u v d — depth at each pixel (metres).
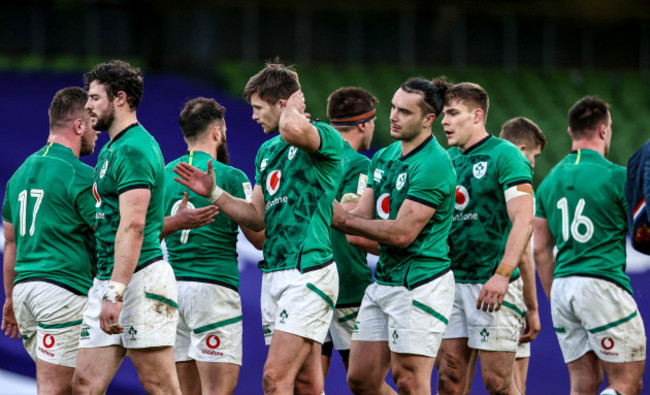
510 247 16.03
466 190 17.05
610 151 46.56
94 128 14.30
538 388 24.83
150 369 14.10
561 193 17.98
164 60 48.78
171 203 17.31
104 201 14.05
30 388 21.58
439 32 53.34
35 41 47.09
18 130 27.64
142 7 48.59
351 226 15.30
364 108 18.59
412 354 15.42
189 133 17.66
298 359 13.81
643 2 54.31
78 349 14.32
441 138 40.28
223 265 17.25
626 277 17.59
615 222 17.47
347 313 18.31
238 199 15.39
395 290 15.68
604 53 55.34
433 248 15.63
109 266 14.05
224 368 17.09
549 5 54.09
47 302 14.98
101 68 14.10
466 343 17.17
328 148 14.02
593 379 17.80
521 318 17.30
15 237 15.59
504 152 16.75
